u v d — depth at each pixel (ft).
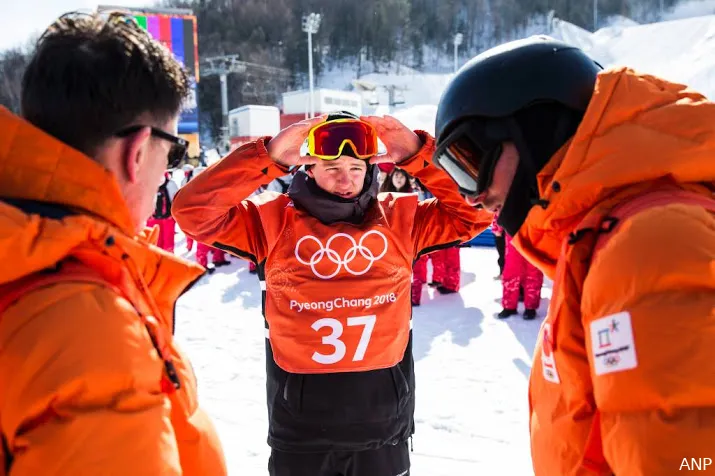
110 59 2.56
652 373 2.25
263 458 9.21
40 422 2.02
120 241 2.56
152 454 2.15
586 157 2.85
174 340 3.04
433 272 20.27
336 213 6.06
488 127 3.25
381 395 5.98
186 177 35.24
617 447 2.37
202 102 166.91
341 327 5.90
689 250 2.32
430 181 6.36
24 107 2.66
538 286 16.21
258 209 6.22
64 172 2.46
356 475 6.03
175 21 77.10
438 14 216.95
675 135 2.68
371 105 108.78
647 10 213.25
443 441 9.57
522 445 9.37
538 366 3.46
